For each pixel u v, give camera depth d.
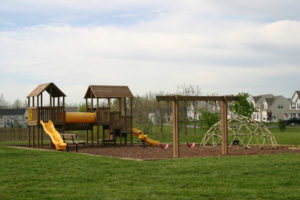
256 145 27.67
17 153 18.98
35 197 9.60
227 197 9.62
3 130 45.62
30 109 26.06
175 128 18.41
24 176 12.29
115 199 9.36
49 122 25.53
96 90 28.25
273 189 10.48
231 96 20.27
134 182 11.38
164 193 10.00
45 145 28.25
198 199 9.41
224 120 20.36
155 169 13.42
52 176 12.29
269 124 84.12
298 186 10.84
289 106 102.25
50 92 25.75
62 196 9.69
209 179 11.73
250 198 9.54
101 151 22.73
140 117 55.84
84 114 27.38
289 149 23.83
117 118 28.84
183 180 11.59
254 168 13.47
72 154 18.44
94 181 11.58
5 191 10.23
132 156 19.42
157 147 26.80
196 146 27.72
